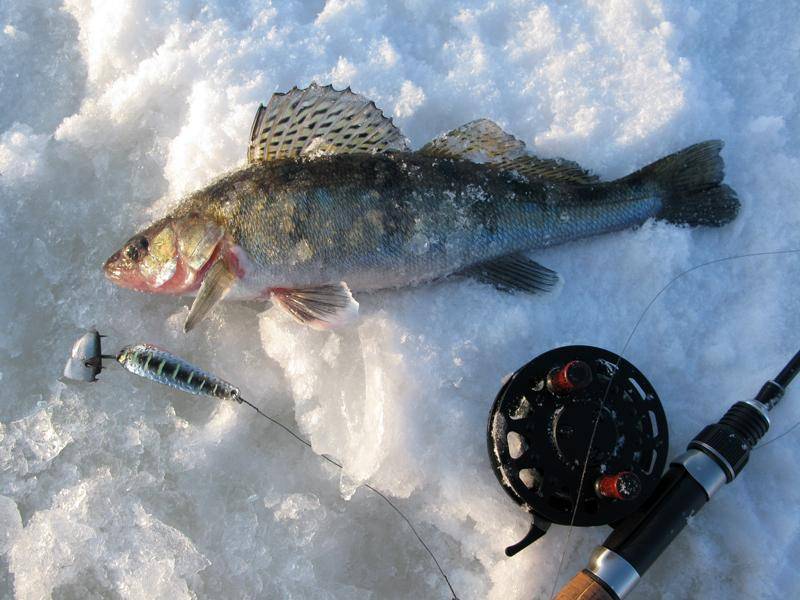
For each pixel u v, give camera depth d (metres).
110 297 0.36
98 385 0.35
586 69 0.38
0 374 0.35
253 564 0.33
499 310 0.35
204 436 0.34
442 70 0.38
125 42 0.38
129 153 0.38
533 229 0.35
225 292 0.34
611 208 0.35
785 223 0.36
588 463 0.31
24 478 0.33
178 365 0.32
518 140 0.35
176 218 0.34
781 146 0.37
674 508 0.30
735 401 0.34
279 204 0.34
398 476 0.34
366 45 0.38
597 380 0.32
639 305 0.35
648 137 0.37
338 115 0.34
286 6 0.39
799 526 0.33
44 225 0.37
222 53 0.38
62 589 0.32
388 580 0.33
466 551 0.33
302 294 0.35
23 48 0.39
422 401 0.34
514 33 0.39
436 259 0.35
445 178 0.34
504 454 0.31
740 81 0.38
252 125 0.35
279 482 0.34
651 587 0.33
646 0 0.38
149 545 0.32
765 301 0.35
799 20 0.39
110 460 0.34
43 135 0.38
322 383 0.35
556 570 0.32
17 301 0.36
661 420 0.32
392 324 0.35
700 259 0.36
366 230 0.34
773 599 0.32
